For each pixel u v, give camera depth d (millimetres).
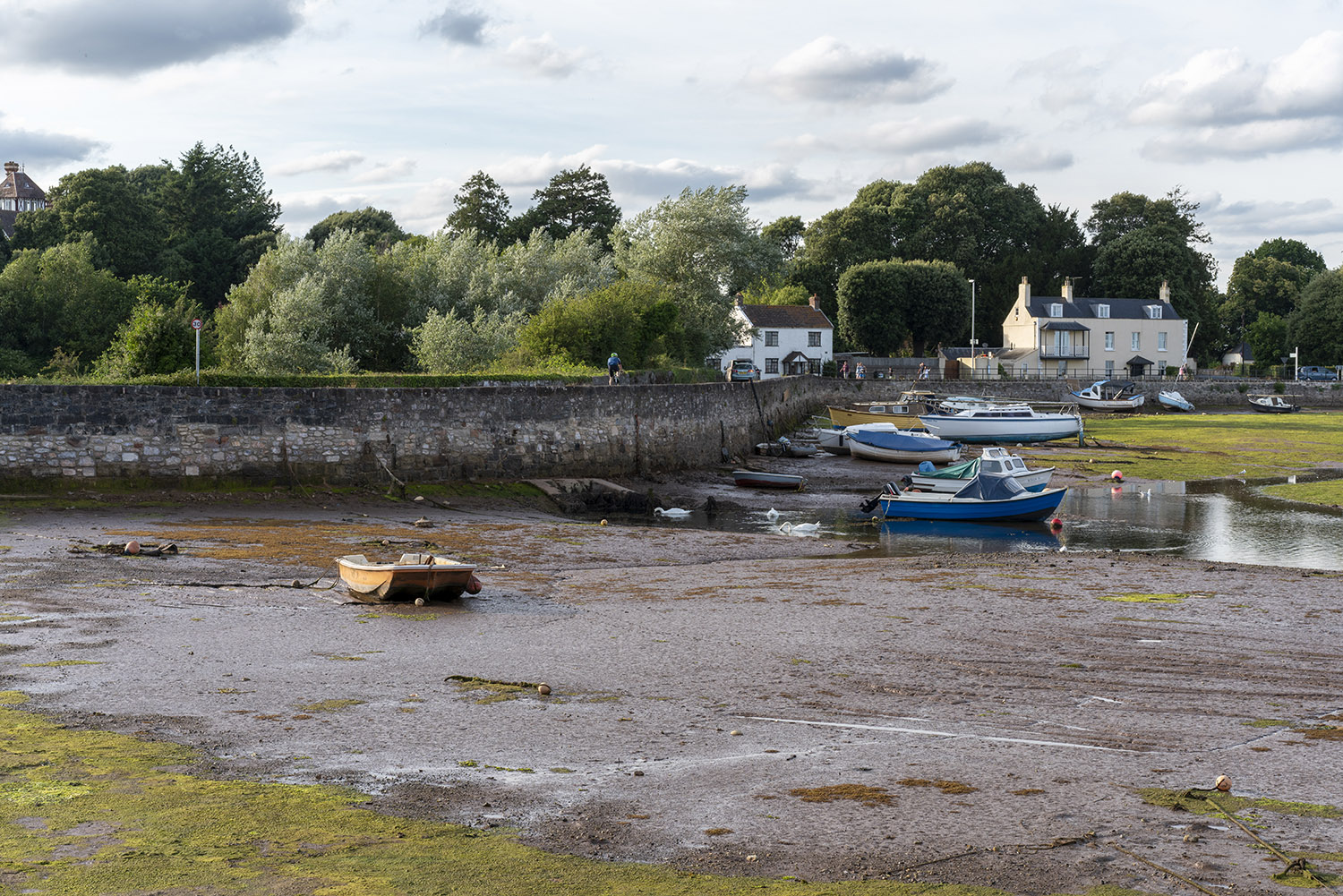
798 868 6625
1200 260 116625
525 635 14062
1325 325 98562
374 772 8438
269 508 25188
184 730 9406
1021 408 54625
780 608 16234
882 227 115188
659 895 6133
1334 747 9375
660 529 25703
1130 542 24531
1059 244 122625
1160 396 80625
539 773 8492
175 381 26891
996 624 15023
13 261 52844
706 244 60781
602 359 45969
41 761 8320
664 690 11289
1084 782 8391
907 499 28391
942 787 8266
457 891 6141
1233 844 7098
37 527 21328
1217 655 13109
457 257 50406
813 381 66625
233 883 6164
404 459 28625
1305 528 26641
